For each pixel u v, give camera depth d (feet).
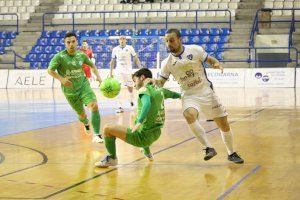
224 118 29.76
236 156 30.19
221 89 102.17
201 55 28.81
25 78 115.96
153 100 28.40
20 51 125.49
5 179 26.37
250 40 113.70
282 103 70.95
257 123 48.98
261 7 123.03
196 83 29.19
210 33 118.93
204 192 23.44
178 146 36.35
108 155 29.48
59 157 32.58
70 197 22.72
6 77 116.37
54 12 127.34
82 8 131.13
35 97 87.86
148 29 122.31
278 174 26.96
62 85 39.32
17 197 22.77
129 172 28.07
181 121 51.60
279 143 37.09
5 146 36.99
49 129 46.68
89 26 127.03
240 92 93.45
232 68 109.29
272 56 116.26
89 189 24.21
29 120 54.39
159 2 127.65
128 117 56.59
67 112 62.85
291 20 117.70
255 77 107.65
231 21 120.37
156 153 33.65
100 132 43.06
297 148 34.86
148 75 28.76
